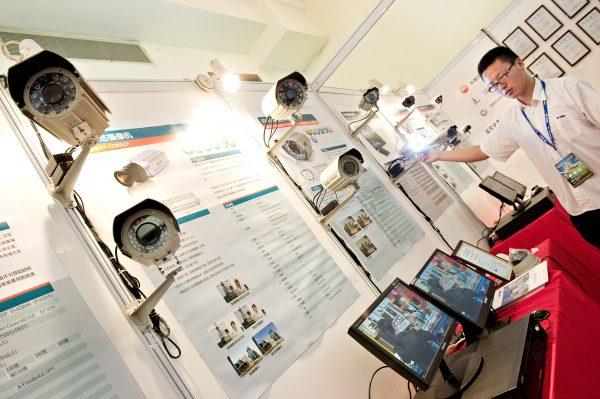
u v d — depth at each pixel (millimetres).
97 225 1058
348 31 4801
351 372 1309
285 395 1114
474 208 3197
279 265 1381
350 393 1255
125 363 881
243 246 1322
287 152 1861
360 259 1733
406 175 2541
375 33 4797
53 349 798
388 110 3117
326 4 4887
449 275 1433
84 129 851
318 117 2266
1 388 706
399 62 4777
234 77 1733
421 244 2176
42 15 2479
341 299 1489
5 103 1056
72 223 992
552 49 3941
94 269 959
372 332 1079
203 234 1242
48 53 752
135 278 991
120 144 1257
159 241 795
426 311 1218
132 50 3156
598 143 1719
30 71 756
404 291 1271
